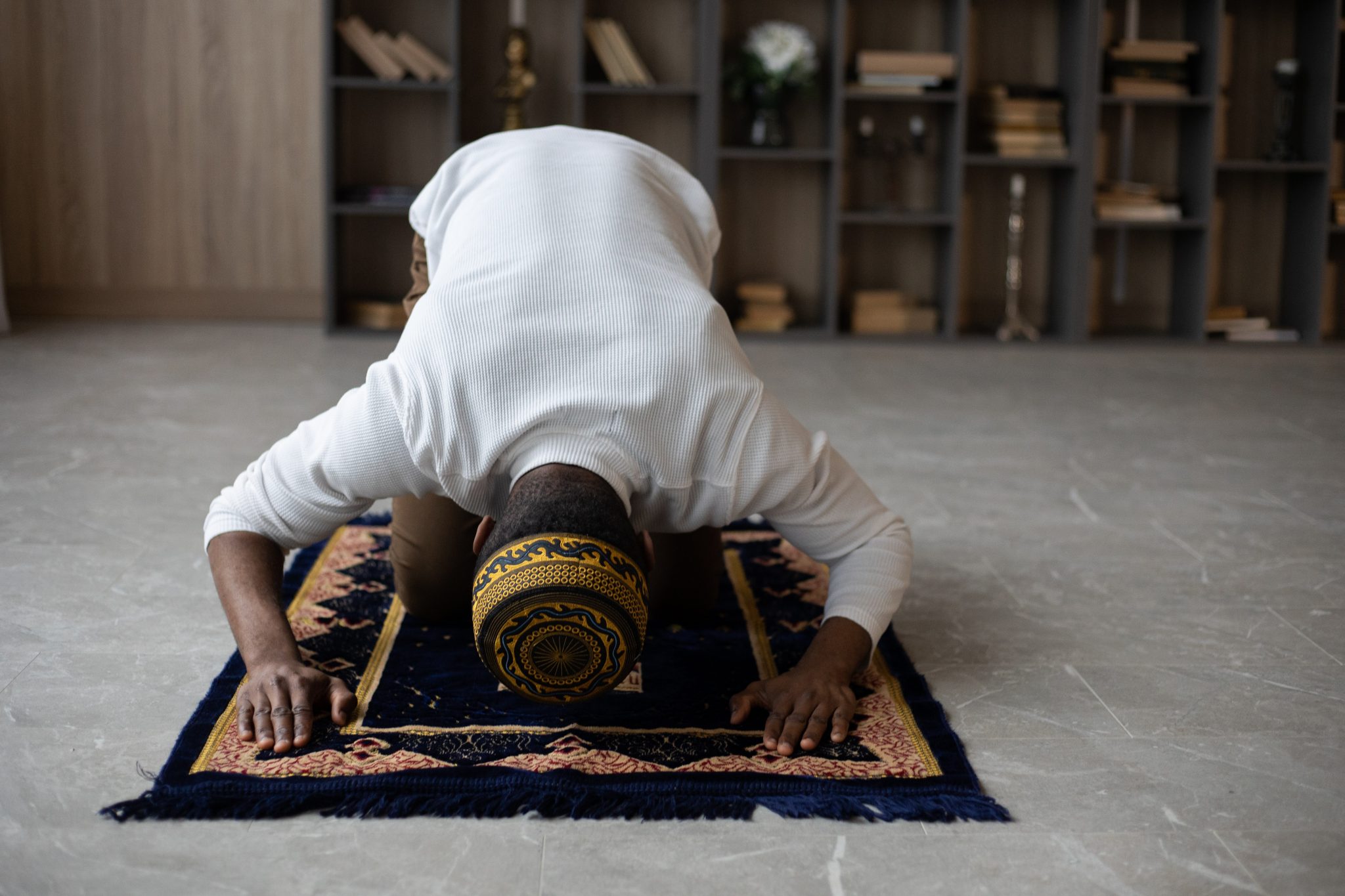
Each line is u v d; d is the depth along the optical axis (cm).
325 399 347
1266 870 122
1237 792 137
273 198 489
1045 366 434
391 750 141
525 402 132
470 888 116
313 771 135
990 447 310
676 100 492
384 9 480
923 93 468
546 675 117
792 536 156
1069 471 288
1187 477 283
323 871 118
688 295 142
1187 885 119
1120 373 421
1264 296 512
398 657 171
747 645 179
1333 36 471
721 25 485
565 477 124
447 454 133
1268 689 166
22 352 405
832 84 478
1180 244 500
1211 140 472
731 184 499
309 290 495
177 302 493
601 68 483
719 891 117
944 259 488
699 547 182
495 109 490
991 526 242
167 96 480
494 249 145
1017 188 477
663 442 133
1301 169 481
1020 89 475
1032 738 150
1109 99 465
